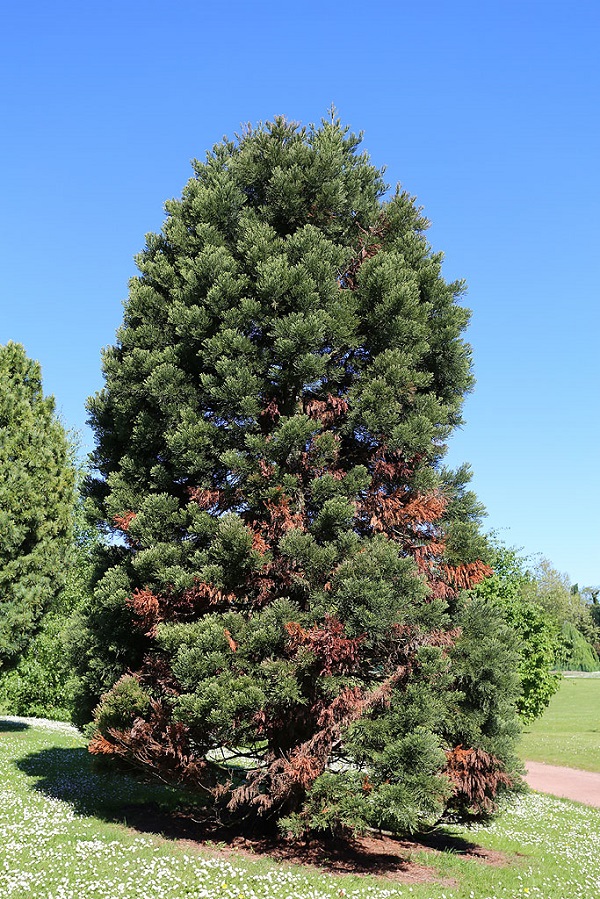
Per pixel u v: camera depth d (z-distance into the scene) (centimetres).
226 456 954
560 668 7088
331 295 1023
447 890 831
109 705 947
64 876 765
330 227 1120
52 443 1936
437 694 945
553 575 7512
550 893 861
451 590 1053
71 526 1970
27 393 1942
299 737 959
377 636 854
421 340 1069
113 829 985
